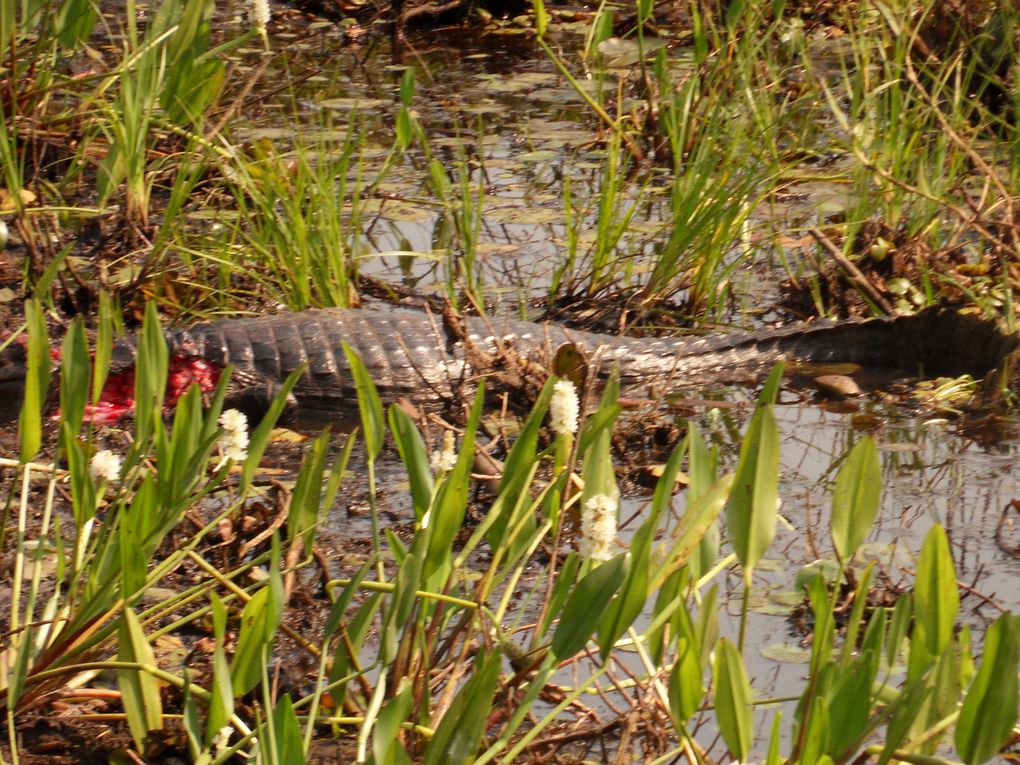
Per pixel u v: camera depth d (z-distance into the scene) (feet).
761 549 15.80
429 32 71.20
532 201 45.88
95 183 45.44
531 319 38.17
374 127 53.78
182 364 33.81
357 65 64.39
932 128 46.29
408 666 18.07
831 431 31.22
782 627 21.89
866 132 44.11
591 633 15.43
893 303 38.63
